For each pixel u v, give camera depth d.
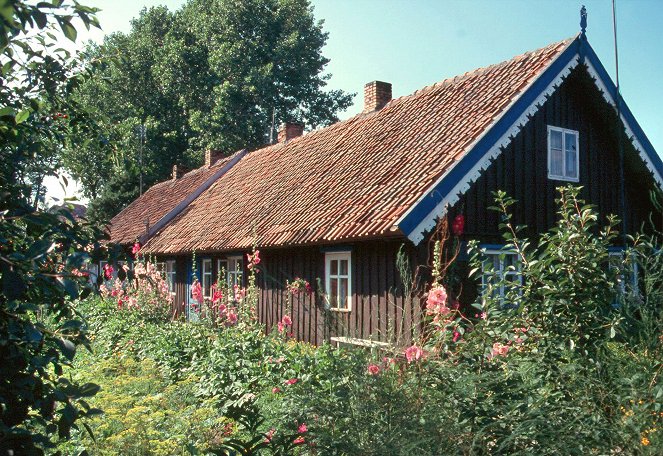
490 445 3.93
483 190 12.09
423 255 10.98
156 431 6.45
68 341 2.61
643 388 4.01
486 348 4.60
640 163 14.35
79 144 4.21
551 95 13.47
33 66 3.56
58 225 2.90
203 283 18.58
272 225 14.72
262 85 33.22
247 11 34.91
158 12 39.62
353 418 4.18
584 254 4.86
